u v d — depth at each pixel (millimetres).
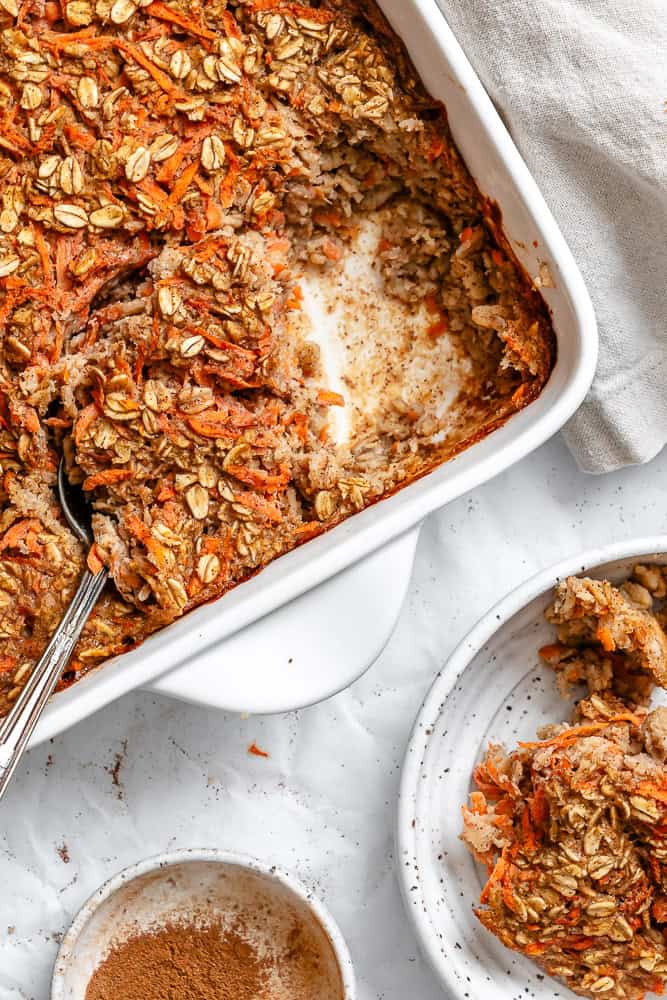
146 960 659
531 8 596
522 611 641
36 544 584
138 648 592
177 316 575
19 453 582
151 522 583
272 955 662
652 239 614
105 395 576
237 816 665
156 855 640
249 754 666
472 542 667
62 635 580
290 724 667
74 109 574
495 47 601
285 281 606
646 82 597
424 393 647
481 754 654
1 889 663
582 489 669
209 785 666
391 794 663
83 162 575
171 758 667
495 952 645
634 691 646
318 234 639
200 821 665
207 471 586
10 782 664
